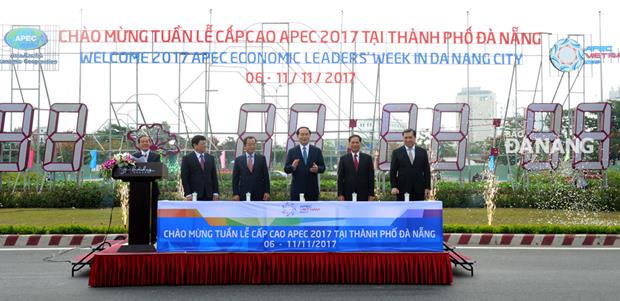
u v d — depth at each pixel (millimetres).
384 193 22688
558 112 23156
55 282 8023
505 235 12109
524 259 10047
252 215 7930
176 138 23672
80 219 16391
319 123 22734
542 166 22891
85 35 23984
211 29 24141
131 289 7574
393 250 7934
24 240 11945
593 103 22906
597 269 9031
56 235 12039
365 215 7949
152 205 10297
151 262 7777
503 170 31109
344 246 7934
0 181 22188
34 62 24547
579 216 17719
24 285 7832
